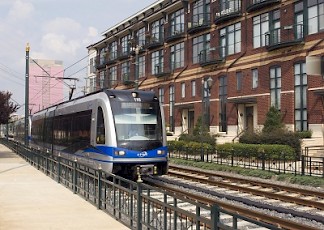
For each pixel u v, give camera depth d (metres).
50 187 14.84
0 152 37.94
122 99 15.73
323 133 26.36
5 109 41.88
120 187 9.34
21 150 31.09
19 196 12.73
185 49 42.47
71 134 19.58
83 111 17.88
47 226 8.74
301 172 18.55
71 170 14.20
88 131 16.86
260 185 16.22
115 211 9.67
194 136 34.28
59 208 10.80
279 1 30.72
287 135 25.31
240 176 19.77
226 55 36.44
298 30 29.20
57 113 23.53
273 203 12.54
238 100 34.19
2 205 11.18
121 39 57.94
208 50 38.59
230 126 35.25
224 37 36.97
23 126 47.12
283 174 18.45
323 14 27.50
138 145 15.15
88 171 12.48
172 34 45.19
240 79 34.59
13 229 8.46
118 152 14.84
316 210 11.58
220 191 14.88
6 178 17.55
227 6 36.53
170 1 47.25
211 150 27.22
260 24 32.78
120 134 15.11
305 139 25.95
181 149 31.22
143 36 52.09
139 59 52.94
